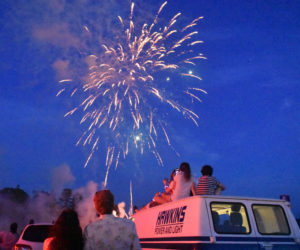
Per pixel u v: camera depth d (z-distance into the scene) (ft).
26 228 27.99
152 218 18.47
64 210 11.91
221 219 15.33
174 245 15.16
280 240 15.30
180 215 15.29
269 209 16.24
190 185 20.26
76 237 11.34
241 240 14.43
